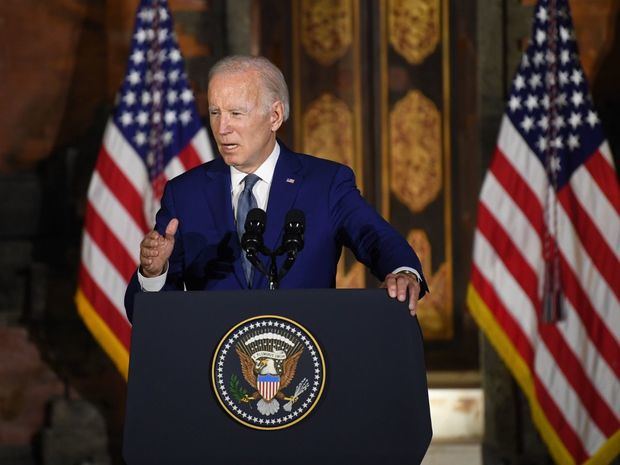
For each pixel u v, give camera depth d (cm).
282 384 565
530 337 1414
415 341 573
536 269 1412
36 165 1598
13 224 1592
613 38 1575
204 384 566
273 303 572
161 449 561
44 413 1598
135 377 565
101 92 1596
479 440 1595
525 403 1576
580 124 1414
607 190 1399
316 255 678
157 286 643
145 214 1439
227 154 668
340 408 565
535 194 1415
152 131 1441
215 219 684
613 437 1380
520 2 1588
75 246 1592
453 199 1769
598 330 1388
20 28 1593
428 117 1773
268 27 1738
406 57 1775
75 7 1595
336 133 1781
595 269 1391
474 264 1420
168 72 1452
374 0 1772
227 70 668
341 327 571
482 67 1598
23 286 1596
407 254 645
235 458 561
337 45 1773
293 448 562
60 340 1595
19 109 1592
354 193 699
